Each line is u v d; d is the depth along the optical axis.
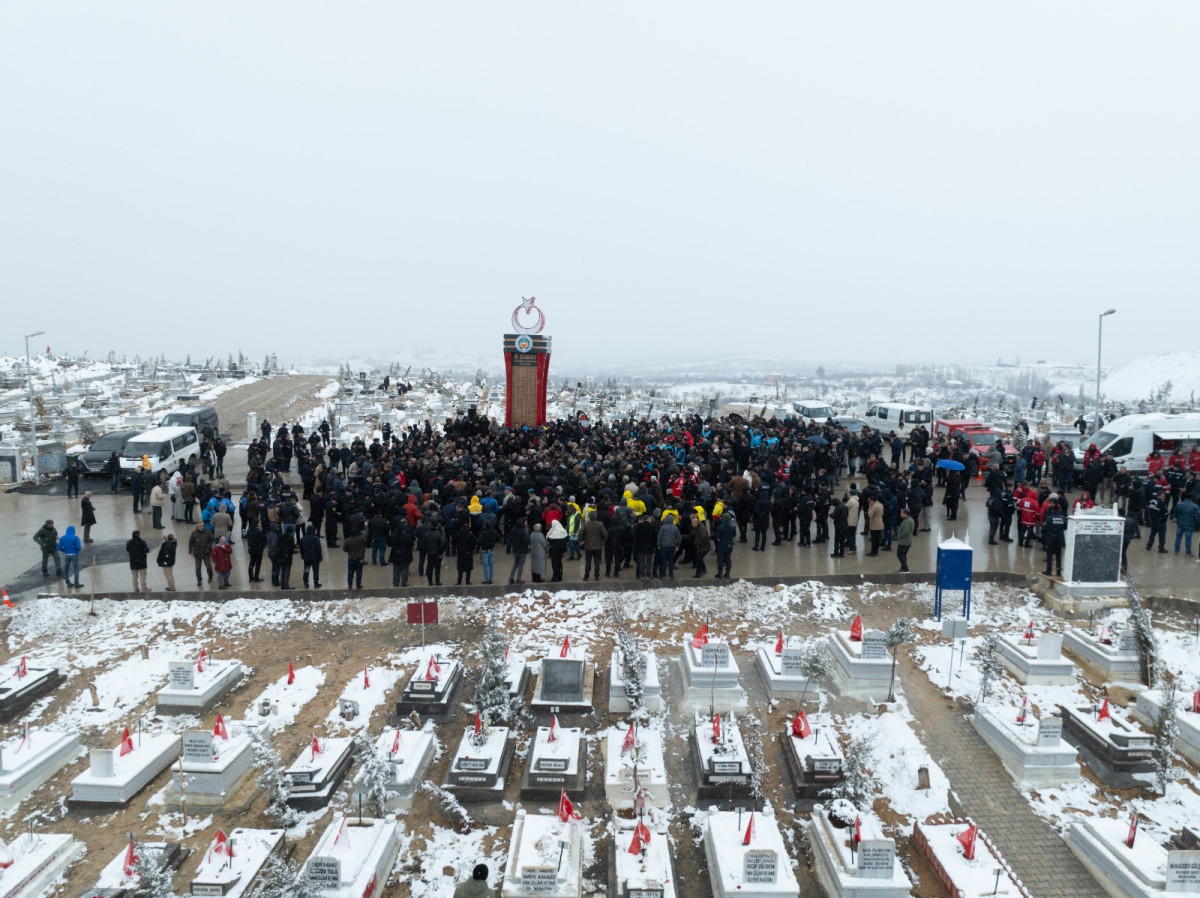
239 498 28.12
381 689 14.88
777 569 19.78
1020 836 11.43
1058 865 10.89
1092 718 13.39
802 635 16.98
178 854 10.66
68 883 10.32
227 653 16.30
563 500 21.48
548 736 12.73
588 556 19.05
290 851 10.83
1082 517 18.00
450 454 28.22
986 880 10.16
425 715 13.96
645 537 18.75
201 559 18.47
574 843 10.59
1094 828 10.98
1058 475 27.03
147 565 20.56
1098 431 31.02
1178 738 13.27
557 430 34.41
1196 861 9.68
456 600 18.19
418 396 55.47
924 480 23.50
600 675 15.50
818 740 12.84
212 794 11.79
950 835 11.12
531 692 14.80
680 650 16.36
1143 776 12.42
